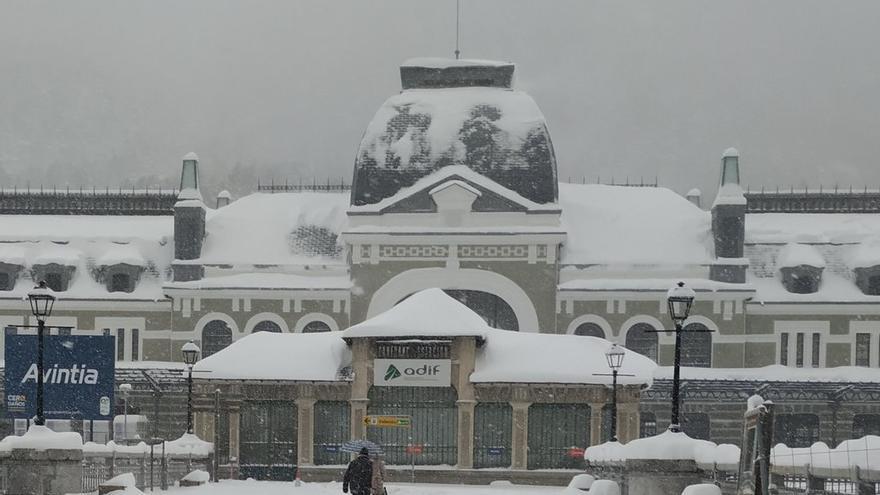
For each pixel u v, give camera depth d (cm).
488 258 6694
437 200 6694
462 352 5031
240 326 6912
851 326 6862
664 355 6731
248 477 5084
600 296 6738
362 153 6906
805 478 2723
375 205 6769
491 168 6812
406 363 5028
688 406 6494
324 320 6888
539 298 6669
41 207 7731
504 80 7144
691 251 6900
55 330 6994
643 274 6794
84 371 3850
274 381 5075
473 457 5025
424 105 7031
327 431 5122
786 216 7588
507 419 5050
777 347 6862
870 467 2300
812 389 6262
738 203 6825
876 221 7456
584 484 3603
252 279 6944
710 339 6744
